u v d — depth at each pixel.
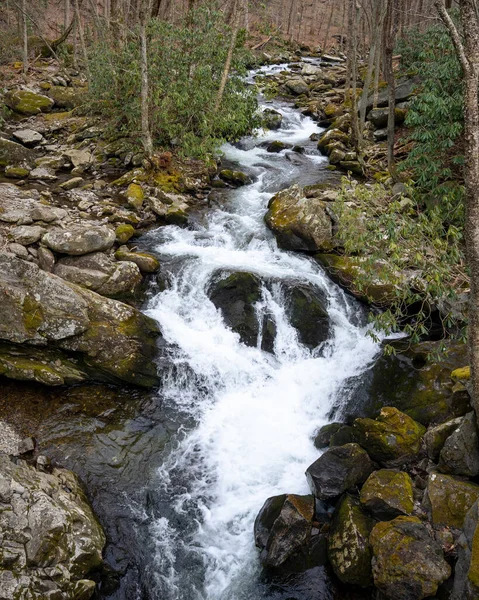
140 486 6.12
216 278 8.62
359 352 7.84
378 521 5.25
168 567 5.41
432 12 19.89
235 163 13.59
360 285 7.05
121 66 13.58
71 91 17.97
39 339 6.92
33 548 4.66
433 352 6.40
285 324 8.23
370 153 13.89
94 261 8.29
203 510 5.98
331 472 5.77
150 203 10.75
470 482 5.34
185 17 13.83
